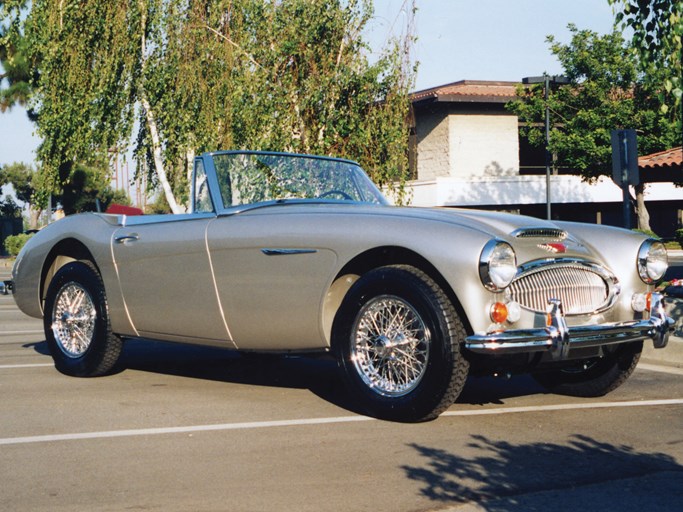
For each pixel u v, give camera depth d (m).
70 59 16.42
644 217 30.23
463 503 3.32
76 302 6.26
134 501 3.36
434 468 3.80
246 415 4.90
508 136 32.69
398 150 14.84
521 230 4.58
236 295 5.15
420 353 4.47
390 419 4.71
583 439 4.36
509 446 4.20
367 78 14.45
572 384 5.54
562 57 29.36
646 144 28.09
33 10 16.66
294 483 3.59
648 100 28.47
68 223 6.32
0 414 4.94
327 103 14.63
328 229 4.80
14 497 3.42
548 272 4.62
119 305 5.88
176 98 16.17
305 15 14.67
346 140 14.74
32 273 6.52
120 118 16.66
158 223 5.68
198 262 5.32
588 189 33.41
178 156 16.77
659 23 6.39
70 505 3.32
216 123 15.89
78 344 6.25
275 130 14.74
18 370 6.56
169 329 5.59
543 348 4.35
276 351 5.16
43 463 3.91
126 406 5.16
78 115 16.36
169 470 3.79
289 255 4.91
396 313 4.57
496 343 4.21
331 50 14.68
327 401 5.30
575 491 3.48
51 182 17.14
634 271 4.99
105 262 5.93
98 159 16.89
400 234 4.54
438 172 32.59
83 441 4.31
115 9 16.11
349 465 3.85
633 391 5.76
